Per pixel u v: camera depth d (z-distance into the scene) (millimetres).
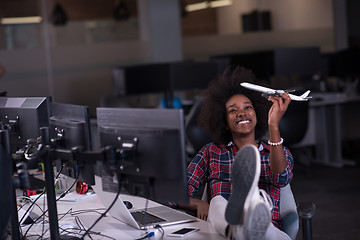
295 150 6930
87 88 7785
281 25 8430
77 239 2059
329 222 4367
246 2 8391
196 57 8281
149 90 6586
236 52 8406
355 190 5406
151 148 1771
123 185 1890
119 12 7898
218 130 2414
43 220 2270
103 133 1949
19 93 7402
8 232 2217
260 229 1755
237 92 2395
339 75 7281
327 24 8352
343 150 7629
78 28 7695
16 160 2119
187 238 1995
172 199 1761
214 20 8328
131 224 2184
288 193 2314
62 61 7617
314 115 6926
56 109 2273
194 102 6535
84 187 2781
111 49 7887
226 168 2350
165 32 8125
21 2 7363
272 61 7016
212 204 2107
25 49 7418
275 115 2131
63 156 1924
